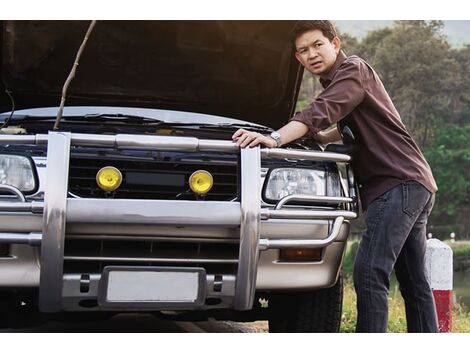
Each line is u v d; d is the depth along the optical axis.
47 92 4.00
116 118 3.74
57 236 2.53
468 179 31.80
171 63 4.11
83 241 2.70
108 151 2.78
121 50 4.00
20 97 4.01
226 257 2.83
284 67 4.09
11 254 2.65
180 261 2.75
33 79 3.95
